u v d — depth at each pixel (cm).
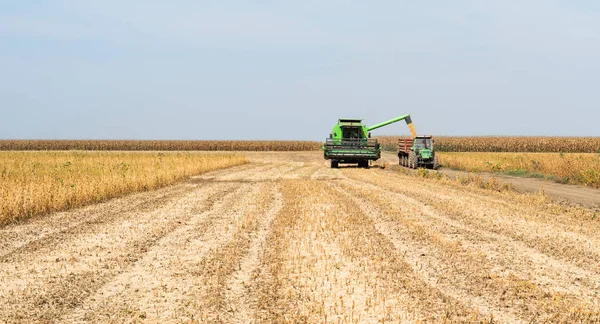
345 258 984
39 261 991
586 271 909
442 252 1037
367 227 1302
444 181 2634
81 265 960
